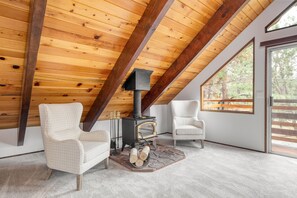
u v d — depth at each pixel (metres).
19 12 1.68
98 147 2.41
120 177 2.39
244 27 3.61
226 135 3.95
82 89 3.05
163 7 2.12
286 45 3.15
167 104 5.19
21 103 2.47
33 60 1.96
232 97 4.05
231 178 2.37
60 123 2.52
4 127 3.07
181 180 2.31
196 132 3.68
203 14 2.77
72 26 2.04
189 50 3.27
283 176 2.42
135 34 2.44
